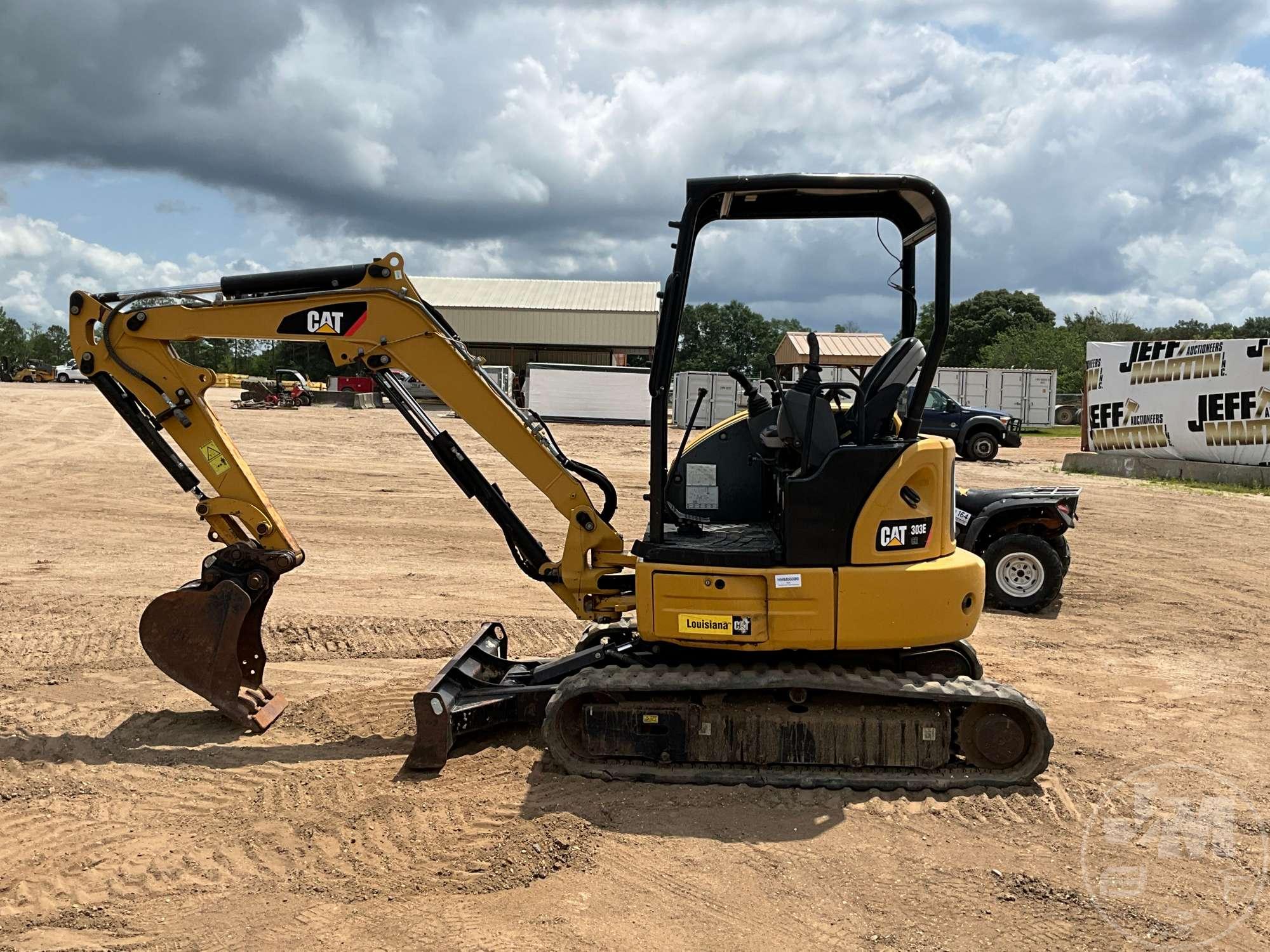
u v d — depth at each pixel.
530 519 13.69
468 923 3.66
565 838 4.28
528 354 48.56
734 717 4.86
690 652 5.21
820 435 4.82
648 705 4.90
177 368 5.57
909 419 4.85
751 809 4.62
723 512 5.83
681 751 4.89
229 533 5.86
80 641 7.30
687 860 4.14
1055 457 25.38
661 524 4.98
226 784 4.89
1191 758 5.42
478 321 48.00
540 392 33.12
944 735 4.84
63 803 4.67
